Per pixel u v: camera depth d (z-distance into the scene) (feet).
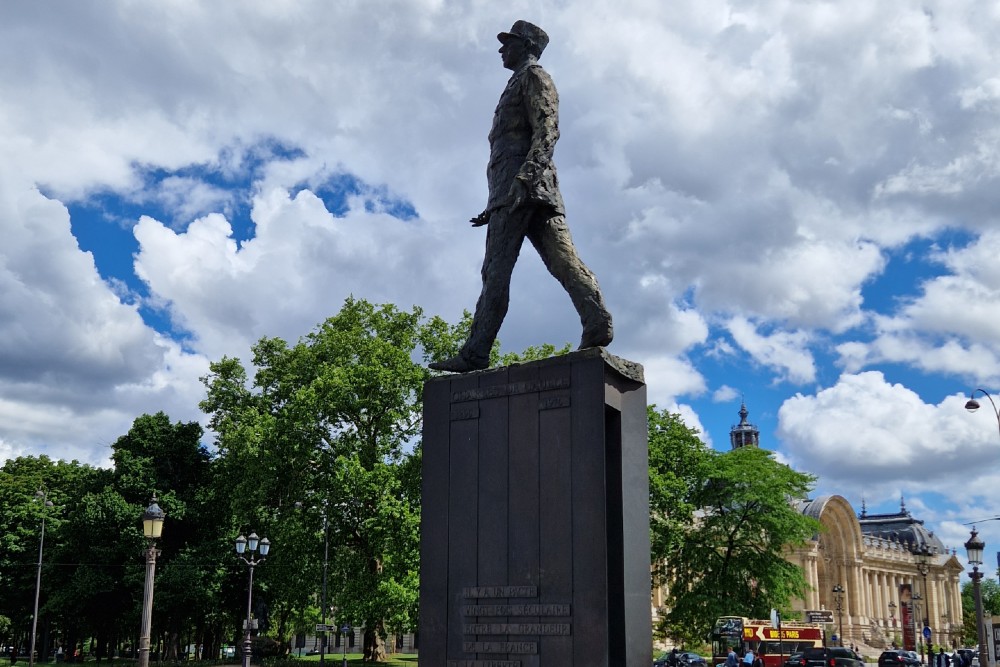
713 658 157.99
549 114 33.22
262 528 153.89
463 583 30.68
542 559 29.25
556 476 29.60
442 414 32.55
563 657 28.12
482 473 31.17
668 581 171.63
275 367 162.50
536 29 35.32
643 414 31.55
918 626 322.34
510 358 145.28
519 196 32.58
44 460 229.04
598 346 30.78
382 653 155.02
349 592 135.64
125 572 168.66
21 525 195.31
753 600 163.63
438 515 31.81
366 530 138.51
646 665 29.58
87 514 166.09
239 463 155.43
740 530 165.37
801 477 164.76
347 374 144.15
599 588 27.94
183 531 175.83
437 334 155.63
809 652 152.56
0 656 233.14
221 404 169.89
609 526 30.09
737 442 472.85
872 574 425.28
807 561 344.08
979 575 102.42
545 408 30.32
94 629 191.01
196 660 180.04
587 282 31.86
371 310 160.04
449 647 30.42
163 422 181.88
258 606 174.70
